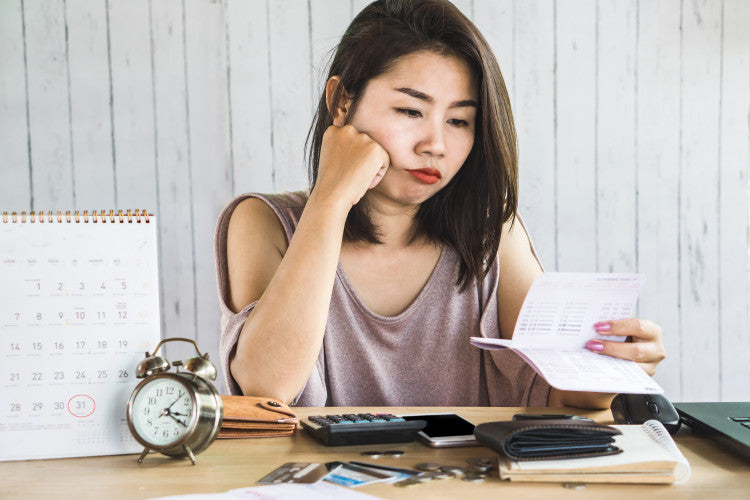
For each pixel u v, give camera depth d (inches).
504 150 52.7
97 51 101.6
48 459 36.3
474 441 38.3
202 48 102.9
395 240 56.4
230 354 47.7
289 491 30.6
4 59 100.3
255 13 103.1
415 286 57.0
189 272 104.0
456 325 56.9
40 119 101.3
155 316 37.9
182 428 35.1
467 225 55.7
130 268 37.8
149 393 35.6
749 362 111.8
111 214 37.8
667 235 110.1
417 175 50.8
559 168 108.2
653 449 34.0
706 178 110.3
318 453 37.2
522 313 44.4
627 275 42.9
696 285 110.7
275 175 104.7
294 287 44.8
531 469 32.0
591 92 108.1
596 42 107.8
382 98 49.8
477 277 56.1
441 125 50.2
